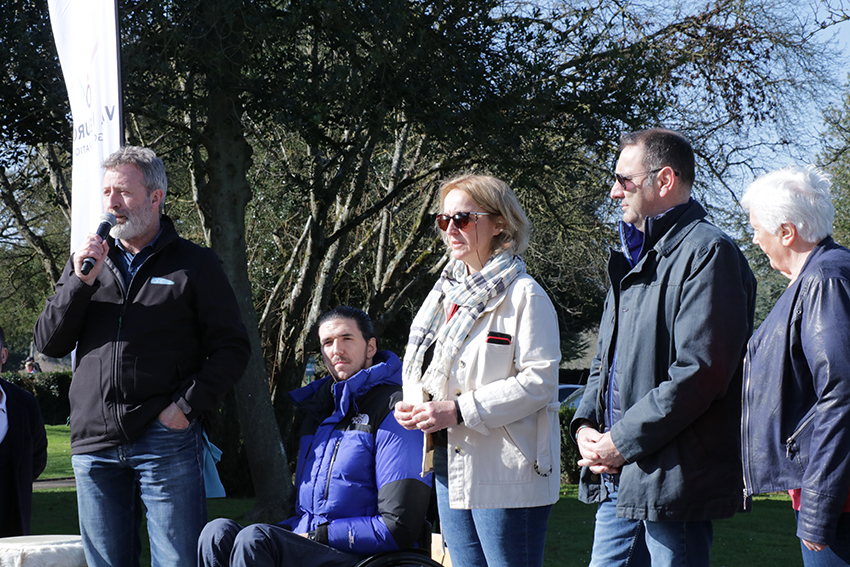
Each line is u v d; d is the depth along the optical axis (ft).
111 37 14.17
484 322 8.71
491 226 9.02
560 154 30.35
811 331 7.10
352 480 10.15
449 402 8.36
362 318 10.99
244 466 36.24
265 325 39.75
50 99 24.14
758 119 36.65
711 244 8.03
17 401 14.19
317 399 10.92
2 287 63.21
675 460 7.98
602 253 44.29
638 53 30.42
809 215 7.63
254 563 9.23
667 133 8.84
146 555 22.27
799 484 7.22
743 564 22.13
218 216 28.43
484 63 28.48
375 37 26.32
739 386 8.26
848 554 6.97
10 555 10.95
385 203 34.99
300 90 26.09
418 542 10.16
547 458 8.47
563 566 21.66
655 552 8.30
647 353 8.36
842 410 6.81
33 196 46.34
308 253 36.06
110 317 10.38
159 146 34.81
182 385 10.31
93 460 10.40
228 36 24.06
